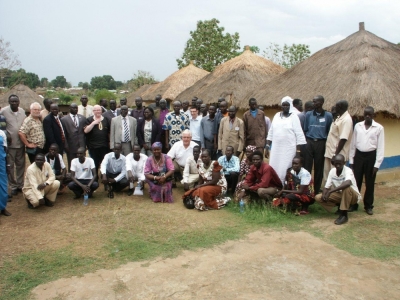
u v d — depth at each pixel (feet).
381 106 23.38
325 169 20.25
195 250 14.12
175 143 24.38
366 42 29.66
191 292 11.00
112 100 28.25
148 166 21.63
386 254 13.70
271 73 44.91
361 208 19.75
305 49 82.99
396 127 26.89
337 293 10.95
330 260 13.21
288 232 16.08
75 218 18.02
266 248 14.28
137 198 22.06
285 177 19.75
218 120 25.12
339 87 26.48
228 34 95.25
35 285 11.43
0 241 14.99
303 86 30.55
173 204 20.89
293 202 18.71
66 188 24.27
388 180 26.27
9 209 19.53
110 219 17.83
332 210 19.39
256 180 20.11
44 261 13.09
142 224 17.11
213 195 19.74
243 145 23.15
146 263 12.98
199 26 94.99
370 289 11.19
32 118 21.91
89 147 25.04
